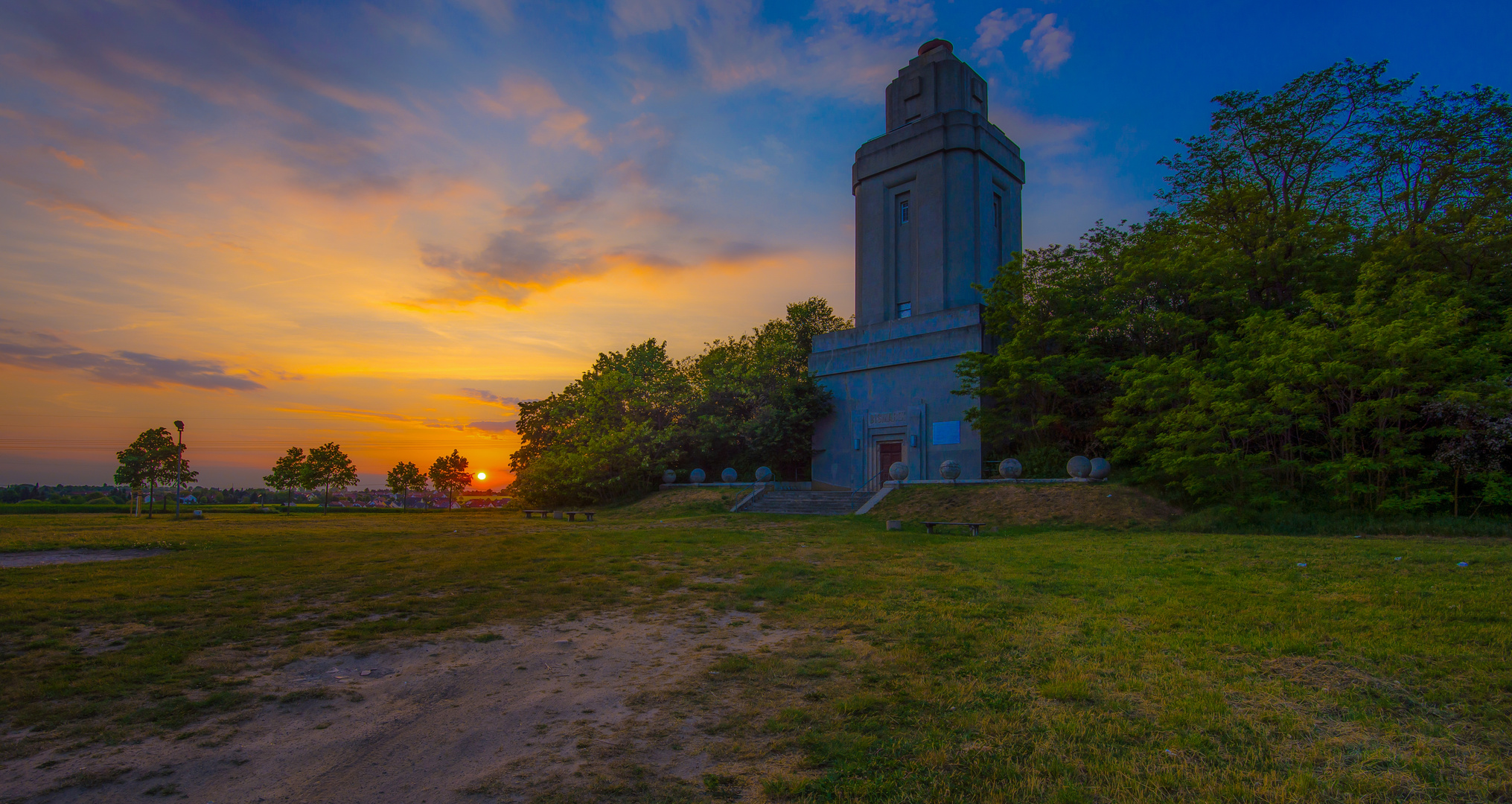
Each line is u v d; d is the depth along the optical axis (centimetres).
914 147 3609
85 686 636
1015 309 2900
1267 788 425
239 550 1667
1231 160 2653
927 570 1288
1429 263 2233
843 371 3797
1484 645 674
